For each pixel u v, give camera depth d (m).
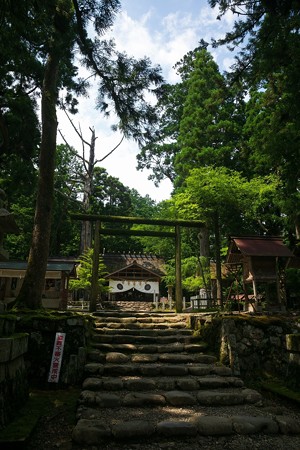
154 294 23.53
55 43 6.48
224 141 18.00
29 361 4.77
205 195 11.62
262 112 14.26
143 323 7.60
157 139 8.09
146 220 10.88
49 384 4.59
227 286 14.74
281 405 4.18
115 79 7.21
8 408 3.33
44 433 3.23
